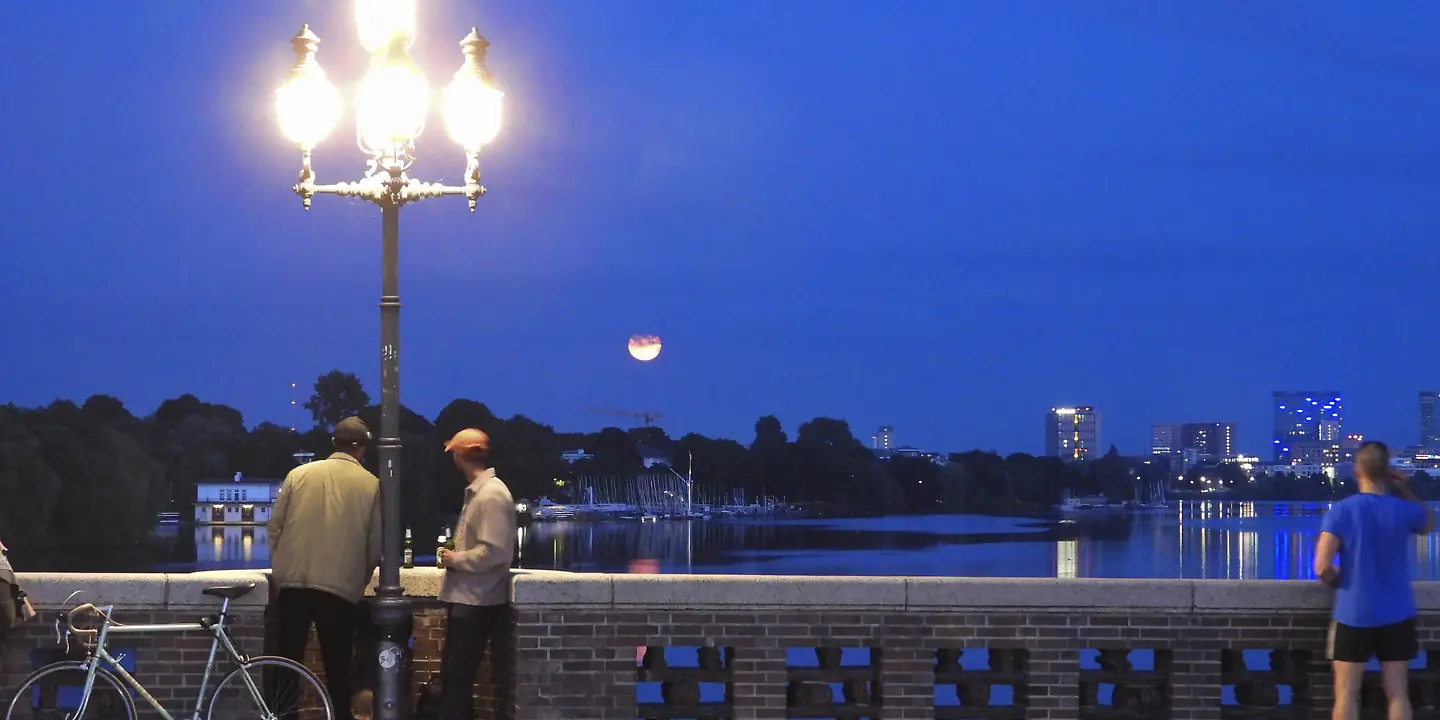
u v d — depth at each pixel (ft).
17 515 353.31
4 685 30.71
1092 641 32.09
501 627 32.30
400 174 29.99
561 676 31.01
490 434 620.90
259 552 475.31
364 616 33.86
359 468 31.65
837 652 32.24
